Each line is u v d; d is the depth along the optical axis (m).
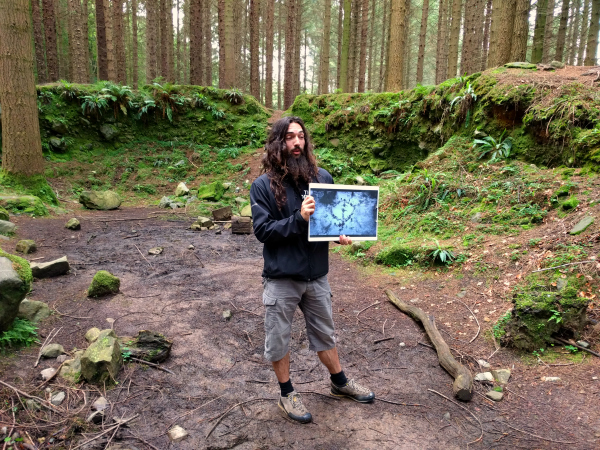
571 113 5.97
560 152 6.09
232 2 15.55
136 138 13.34
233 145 13.77
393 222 6.83
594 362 3.10
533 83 6.87
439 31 20.16
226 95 14.35
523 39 9.41
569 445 2.35
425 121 9.48
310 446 2.33
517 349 3.38
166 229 7.96
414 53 35.28
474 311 4.08
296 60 23.80
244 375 3.08
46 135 11.69
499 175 6.46
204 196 10.66
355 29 20.61
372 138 11.09
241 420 2.54
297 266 2.32
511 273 4.43
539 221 5.18
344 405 2.74
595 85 6.48
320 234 2.27
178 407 2.65
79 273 5.06
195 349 3.42
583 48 18.95
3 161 8.50
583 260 3.98
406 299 4.61
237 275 5.39
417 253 5.42
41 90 11.80
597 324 3.40
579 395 2.79
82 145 12.36
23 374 2.82
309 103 13.23
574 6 19.25
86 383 2.78
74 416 2.45
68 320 3.75
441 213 6.30
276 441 2.36
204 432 2.41
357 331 3.89
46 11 15.47
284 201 2.31
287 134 2.34
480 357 3.37
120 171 12.15
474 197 6.29
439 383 3.04
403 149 10.36
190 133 13.84
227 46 15.70
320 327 2.55
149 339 3.24
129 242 6.78
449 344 3.60
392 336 3.79
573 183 5.30
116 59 19.59
